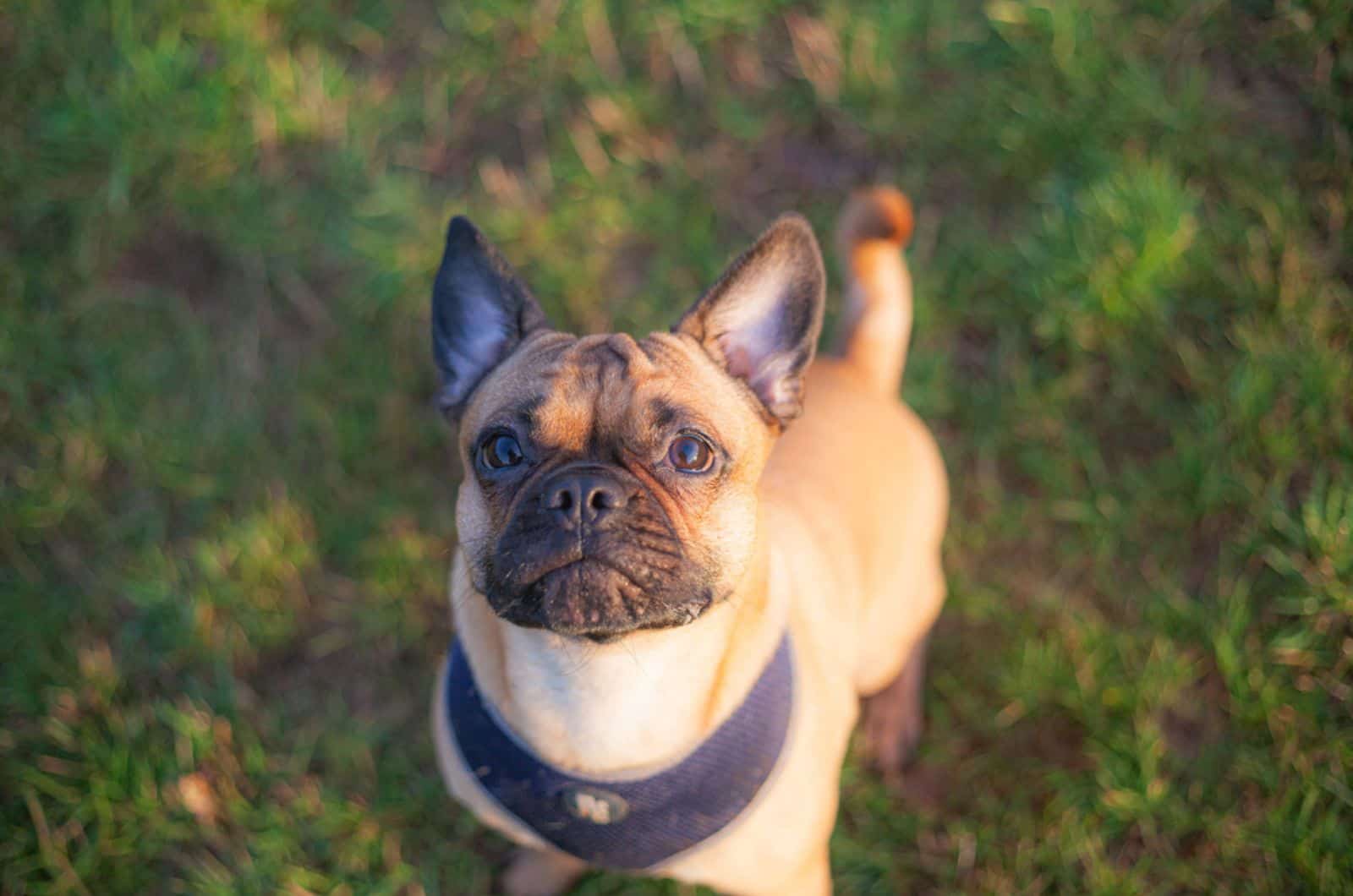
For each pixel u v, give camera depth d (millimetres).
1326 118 949
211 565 882
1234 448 894
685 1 999
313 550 908
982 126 985
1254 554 876
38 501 895
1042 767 848
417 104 1002
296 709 874
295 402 949
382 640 893
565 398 602
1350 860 775
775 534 683
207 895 791
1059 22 968
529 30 1004
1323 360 881
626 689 619
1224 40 971
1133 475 910
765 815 645
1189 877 801
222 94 959
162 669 866
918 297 954
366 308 961
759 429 641
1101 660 857
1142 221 907
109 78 963
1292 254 916
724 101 1011
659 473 597
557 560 572
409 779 851
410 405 952
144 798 805
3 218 952
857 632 735
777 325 651
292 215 976
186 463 922
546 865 810
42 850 788
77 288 952
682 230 986
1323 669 834
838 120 1008
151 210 966
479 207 987
